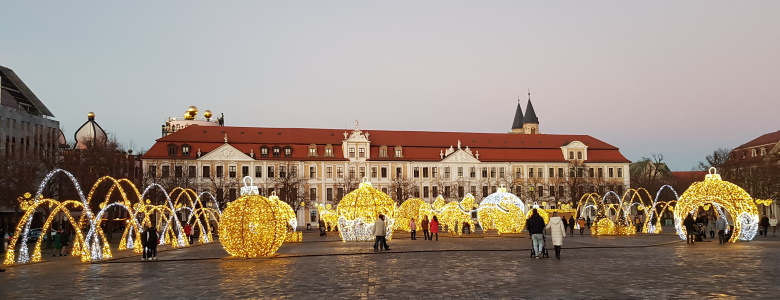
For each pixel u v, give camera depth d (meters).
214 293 18.20
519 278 20.47
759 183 91.69
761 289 17.25
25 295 18.75
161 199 86.38
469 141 128.50
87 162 69.12
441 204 70.69
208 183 110.94
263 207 31.86
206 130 116.75
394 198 115.56
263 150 116.31
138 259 32.22
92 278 23.22
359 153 119.81
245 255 31.39
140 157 110.00
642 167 159.12
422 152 123.69
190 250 40.75
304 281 20.59
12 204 60.88
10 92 96.56
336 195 117.69
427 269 24.02
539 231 28.88
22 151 71.06
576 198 117.88
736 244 37.84
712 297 15.95
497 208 59.41
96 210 72.06
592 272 22.05
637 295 16.41
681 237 42.50
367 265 26.20
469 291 17.58
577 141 128.88
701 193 41.19
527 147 128.88
